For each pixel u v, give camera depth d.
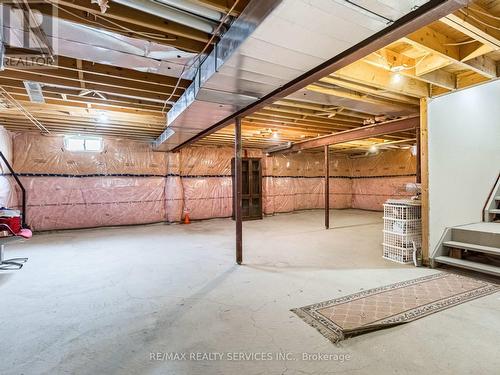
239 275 3.41
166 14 1.95
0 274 3.49
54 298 2.75
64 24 2.03
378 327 2.12
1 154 5.19
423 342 1.95
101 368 1.71
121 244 5.23
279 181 9.85
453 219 3.84
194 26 2.09
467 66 2.82
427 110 3.73
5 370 1.69
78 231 6.63
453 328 2.12
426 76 3.23
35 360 1.79
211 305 2.57
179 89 3.54
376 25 1.71
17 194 6.03
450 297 2.67
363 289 2.91
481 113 4.12
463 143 3.96
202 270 3.62
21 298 2.75
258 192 9.05
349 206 11.52
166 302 2.64
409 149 9.51
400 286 2.98
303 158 10.62
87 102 3.95
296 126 5.89
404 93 3.59
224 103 3.24
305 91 3.51
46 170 6.40
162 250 4.74
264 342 1.96
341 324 2.17
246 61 2.17
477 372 1.64
